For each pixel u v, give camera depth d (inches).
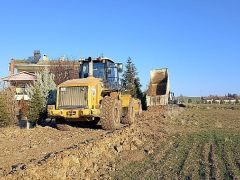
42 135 608.1
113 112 653.9
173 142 637.3
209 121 1051.9
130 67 1748.3
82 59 734.5
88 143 482.9
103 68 718.5
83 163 426.6
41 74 961.5
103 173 426.0
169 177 409.4
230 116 1282.0
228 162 480.4
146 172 431.2
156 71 1457.9
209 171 431.8
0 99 756.0
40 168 350.3
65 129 665.6
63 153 409.4
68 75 1270.9
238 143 635.5
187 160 489.1
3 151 457.1
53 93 697.6
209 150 566.6
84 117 640.4
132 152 532.4
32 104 762.2
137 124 807.1
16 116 804.0
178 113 1305.4
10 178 314.0
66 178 380.5
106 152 503.2
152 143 614.5
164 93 1401.3
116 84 742.5
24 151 457.7
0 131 642.8
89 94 633.6
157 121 941.2
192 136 714.2
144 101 1462.8
